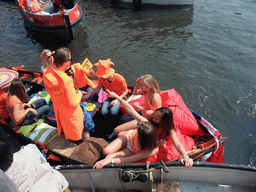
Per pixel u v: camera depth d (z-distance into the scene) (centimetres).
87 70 382
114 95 294
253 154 388
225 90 536
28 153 175
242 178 224
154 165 232
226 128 442
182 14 980
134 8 1072
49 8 937
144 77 298
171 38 786
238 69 611
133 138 270
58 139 335
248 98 510
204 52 693
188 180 242
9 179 141
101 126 397
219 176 230
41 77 479
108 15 1001
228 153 391
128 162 254
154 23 912
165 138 275
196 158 291
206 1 1116
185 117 316
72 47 761
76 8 811
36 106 387
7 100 324
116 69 636
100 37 815
